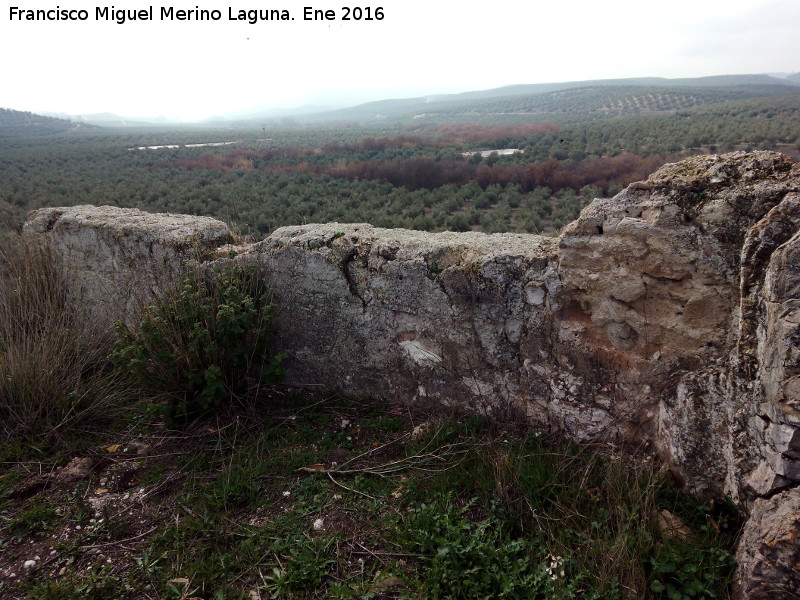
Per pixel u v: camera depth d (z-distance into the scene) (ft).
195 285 11.52
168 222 13.89
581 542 7.11
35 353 11.30
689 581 6.46
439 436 9.64
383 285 10.57
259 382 11.16
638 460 8.61
